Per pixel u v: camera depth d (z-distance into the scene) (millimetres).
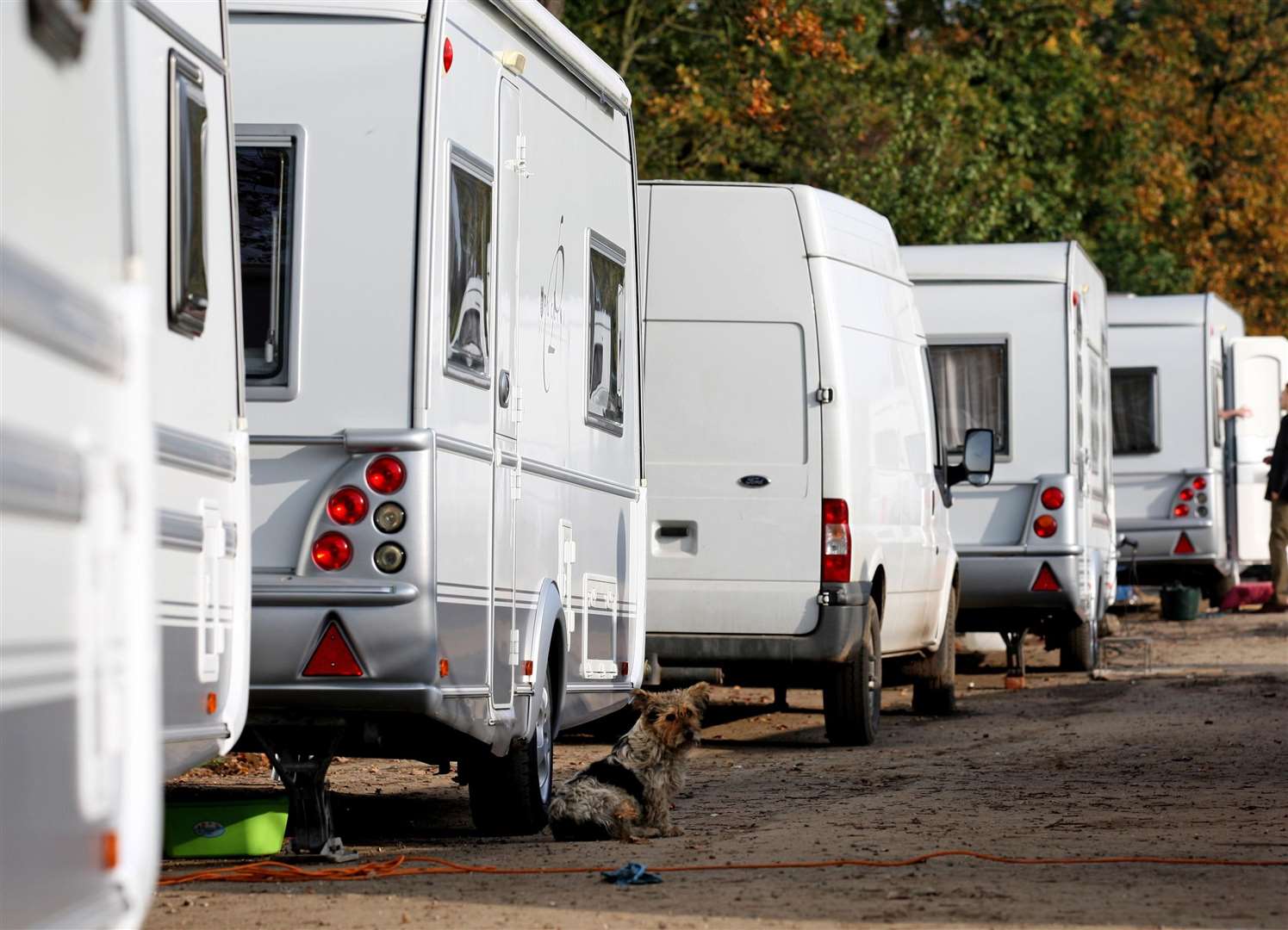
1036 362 24906
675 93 39000
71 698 5414
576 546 13680
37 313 5199
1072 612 24875
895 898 9875
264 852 11062
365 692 10344
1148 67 66312
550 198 13094
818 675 18484
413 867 10914
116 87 6191
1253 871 10781
